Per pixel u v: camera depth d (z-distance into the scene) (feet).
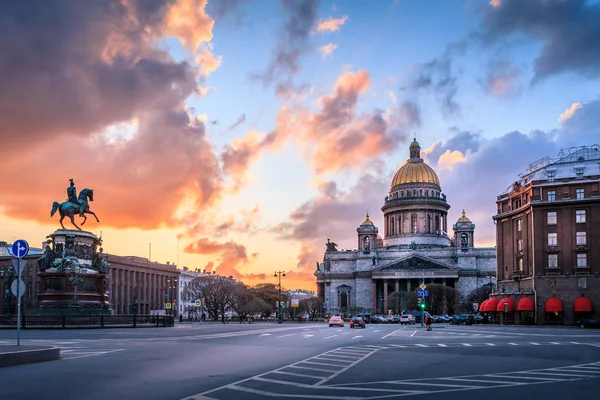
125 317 273.13
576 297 356.38
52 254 275.80
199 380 81.66
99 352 125.08
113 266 579.89
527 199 389.60
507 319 394.11
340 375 89.40
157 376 85.46
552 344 166.30
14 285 115.65
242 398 67.41
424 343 170.91
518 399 68.03
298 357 119.34
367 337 207.51
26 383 77.46
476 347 152.97
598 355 128.67
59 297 268.62
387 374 90.99
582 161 385.70
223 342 168.96
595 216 358.23
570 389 76.18
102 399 65.62
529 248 383.04
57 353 109.60
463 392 72.84
